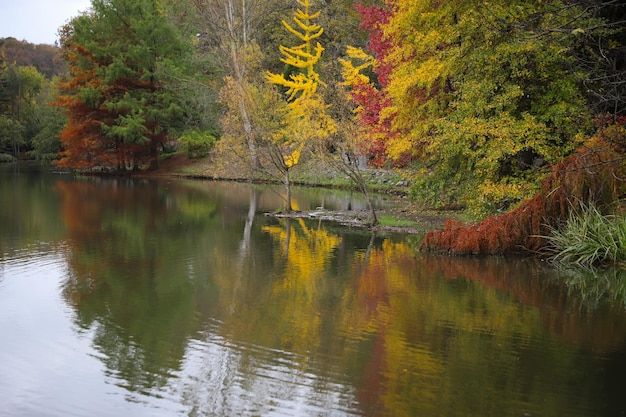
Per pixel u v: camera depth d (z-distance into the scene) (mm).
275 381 6438
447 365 6855
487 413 5688
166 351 7301
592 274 11273
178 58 40812
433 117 16734
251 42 38000
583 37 13484
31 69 71000
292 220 18812
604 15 14562
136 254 13133
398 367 6797
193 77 40469
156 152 41875
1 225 17000
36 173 40750
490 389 6211
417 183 17688
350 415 5672
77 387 6336
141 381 6473
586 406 5848
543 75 14062
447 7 15672
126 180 35625
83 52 40438
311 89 32281
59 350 7344
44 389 6301
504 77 14234
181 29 46469
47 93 65188
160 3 46281
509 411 5734
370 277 11039
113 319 8539
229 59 36312
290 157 20891
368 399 5996
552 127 14383
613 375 6582
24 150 61031
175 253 13273
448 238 13219
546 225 12836
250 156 24984
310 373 6641
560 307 9188
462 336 7820
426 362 6945
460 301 9461
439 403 5906
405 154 19281
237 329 8117
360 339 7707
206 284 10484
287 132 19984
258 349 7363
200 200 24688
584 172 12422
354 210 21188
